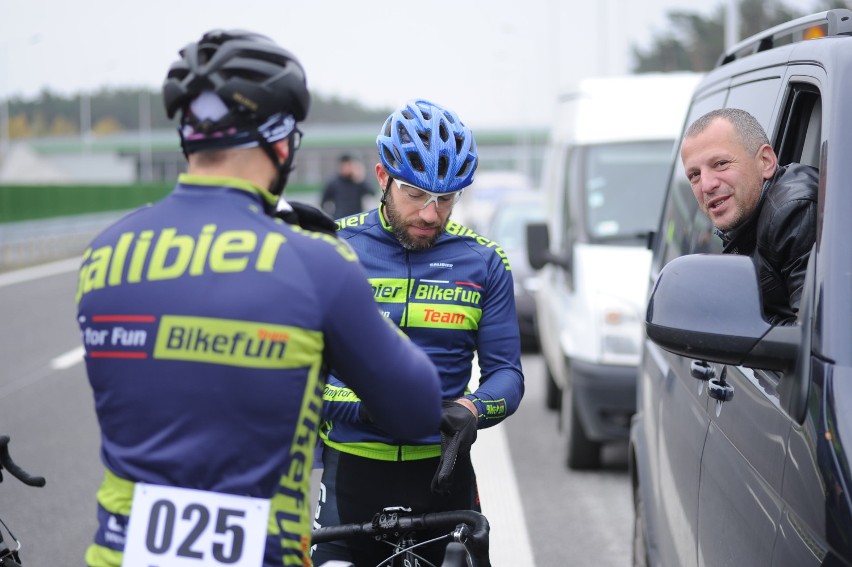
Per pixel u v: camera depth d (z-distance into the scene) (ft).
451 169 17.10
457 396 18.19
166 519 11.18
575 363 40.75
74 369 63.93
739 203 16.19
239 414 11.18
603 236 46.03
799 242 15.16
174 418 11.27
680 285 13.74
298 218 12.81
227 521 11.13
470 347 18.29
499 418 17.65
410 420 12.11
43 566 30.53
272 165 12.08
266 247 11.42
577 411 41.19
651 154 49.03
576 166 49.37
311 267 11.41
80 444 45.32
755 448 14.42
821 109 15.20
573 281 43.83
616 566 30.76
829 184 14.07
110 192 234.17
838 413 12.00
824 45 16.14
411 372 11.94
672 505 20.48
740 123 16.25
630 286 41.68
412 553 16.25
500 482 40.63
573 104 54.08
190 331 11.27
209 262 11.43
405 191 17.33
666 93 51.37
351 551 17.48
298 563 11.48
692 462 18.48
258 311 11.20
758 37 21.68
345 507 17.65
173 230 11.69
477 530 15.57
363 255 18.20
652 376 24.12
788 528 12.73
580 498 38.24
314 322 11.30
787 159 17.66
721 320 13.35
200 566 11.05
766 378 15.01
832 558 11.42
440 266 18.04
